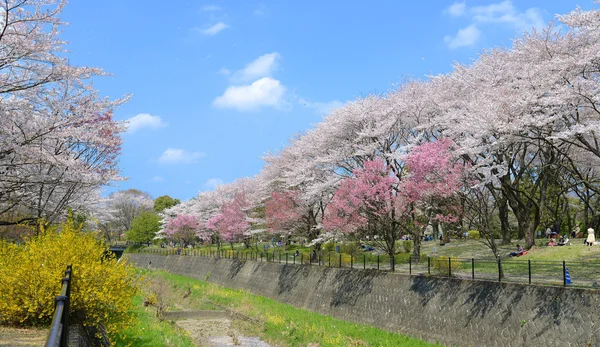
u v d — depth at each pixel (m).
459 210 22.36
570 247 23.50
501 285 16.78
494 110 20.30
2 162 14.30
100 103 16.14
